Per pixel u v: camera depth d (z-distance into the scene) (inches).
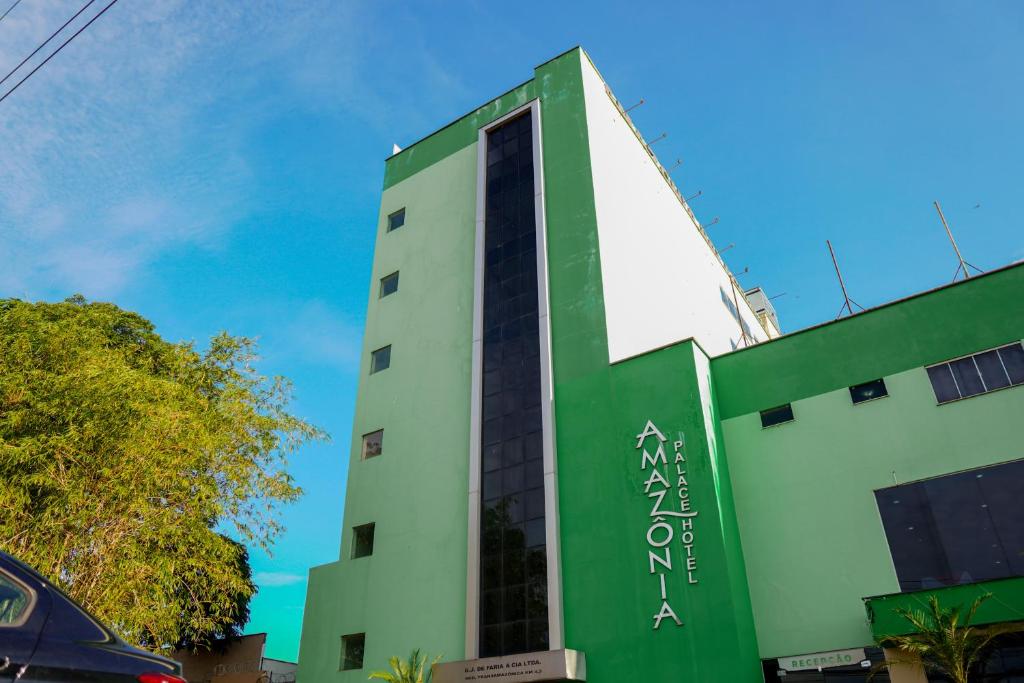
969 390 833.5
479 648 928.9
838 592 802.2
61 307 1104.8
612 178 1266.0
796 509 864.9
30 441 655.1
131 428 724.7
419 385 1198.9
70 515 677.3
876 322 917.2
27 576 180.9
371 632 1032.8
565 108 1286.9
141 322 1191.6
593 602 879.7
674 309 1357.0
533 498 984.9
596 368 1027.3
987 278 872.9
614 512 916.6
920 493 810.2
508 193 1267.2
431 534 1055.6
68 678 170.1
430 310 1262.3
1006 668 666.2
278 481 900.0
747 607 826.2
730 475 920.9
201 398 900.6
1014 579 674.8
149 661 191.5
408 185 1451.8
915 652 681.6
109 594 707.4
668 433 922.7
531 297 1138.7
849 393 895.7
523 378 1082.7
